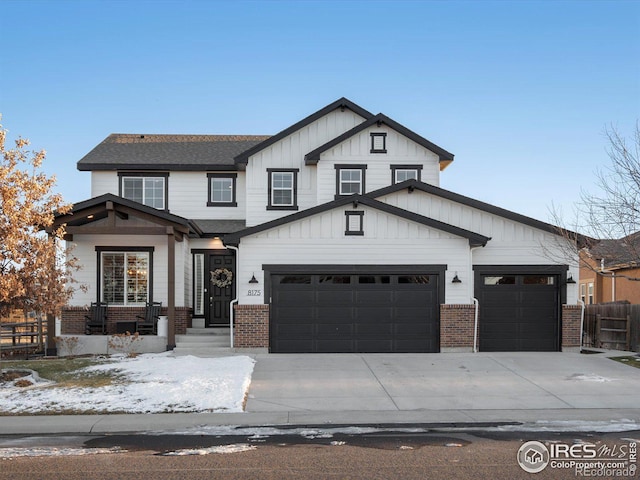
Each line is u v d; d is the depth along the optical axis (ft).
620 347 63.82
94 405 39.01
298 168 75.15
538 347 63.26
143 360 54.54
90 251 68.13
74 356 59.47
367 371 50.88
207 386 43.37
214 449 29.37
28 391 42.83
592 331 67.87
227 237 60.85
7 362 55.42
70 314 67.21
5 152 46.09
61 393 42.06
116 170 75.46
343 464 26.30
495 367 52.85
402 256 61.62
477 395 42.80
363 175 73.56
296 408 39.04
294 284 61.36
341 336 61.21
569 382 47.06
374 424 35.22
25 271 46.39
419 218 61.41
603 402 40.88
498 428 34.12
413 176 73.92
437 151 73.72
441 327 61.16
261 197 74.59
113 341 61.21
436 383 46.57
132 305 68.39
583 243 63.31
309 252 61.41
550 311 63.52
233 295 72.59
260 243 61.31
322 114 75.46
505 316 63.26
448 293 61.46
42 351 63.00
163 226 61.82
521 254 63.77
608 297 98.89
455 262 61.82
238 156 73.97
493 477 24.30
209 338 64.49
